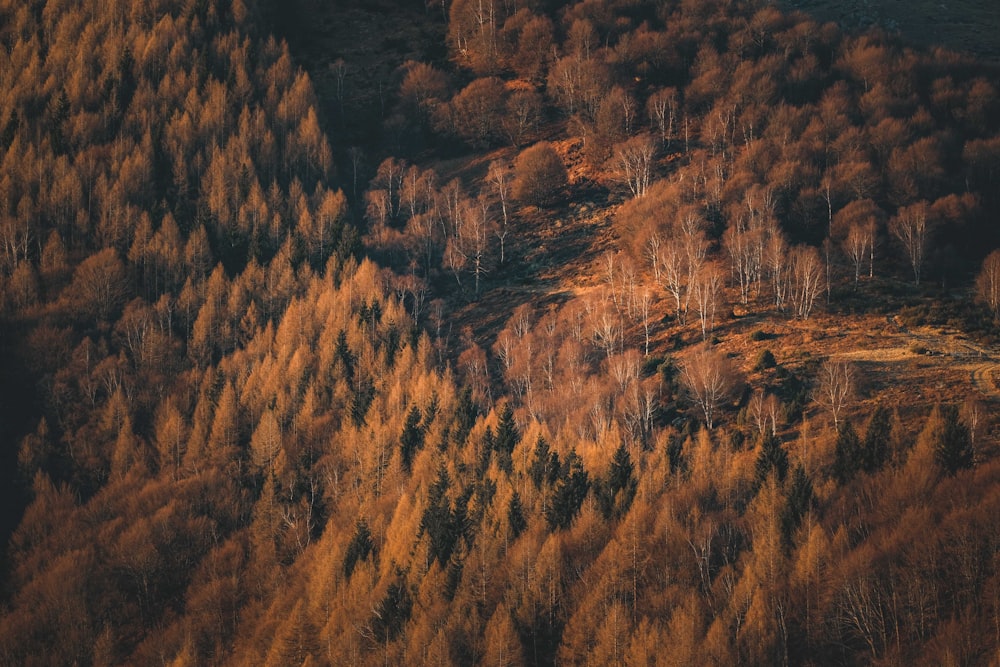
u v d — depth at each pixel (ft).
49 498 316.40
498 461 293.23
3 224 418.92
